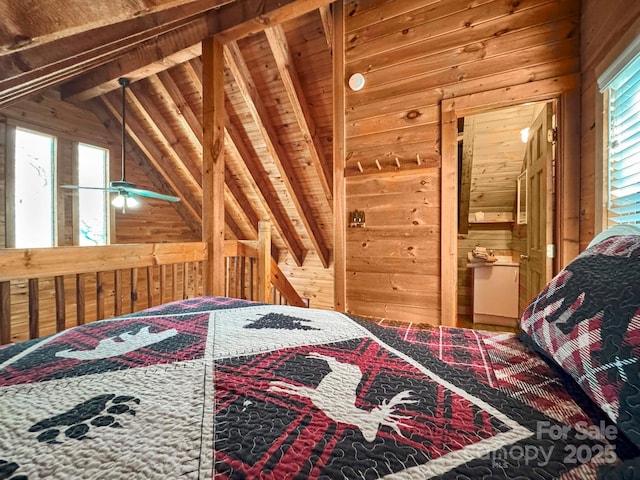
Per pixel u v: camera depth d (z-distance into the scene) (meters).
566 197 2.02
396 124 2.57
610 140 1.62
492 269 4.09
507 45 2.17
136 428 0.60
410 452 0.53
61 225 4.14
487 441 0.56
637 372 0.54
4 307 1.48
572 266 0.98
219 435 0.58
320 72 3.26
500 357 0.95
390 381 0.80
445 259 2.41
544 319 0.91
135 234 5.26
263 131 3.89
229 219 6.16
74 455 0.52
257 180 4.82
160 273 2.21
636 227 0.96
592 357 0.66
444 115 2.38
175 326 1.26
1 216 3.56
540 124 2.52
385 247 2.65
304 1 2.14
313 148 3.93
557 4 2.04
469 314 4.56
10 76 1.24
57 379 0.80
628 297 0.66
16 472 0.48
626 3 1.41
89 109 4.45
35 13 0.88
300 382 0.79
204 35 2.56
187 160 5.04
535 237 2.73
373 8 2.62
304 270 6.31
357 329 1.24
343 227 2.82
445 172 2.39
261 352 0.99
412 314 2.55
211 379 0.80
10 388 0.75
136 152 5.21
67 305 4.12
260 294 2.88
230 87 3.69
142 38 2.19
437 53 2.39
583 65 1.94
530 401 0.70
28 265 1.53
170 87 3.99
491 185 4.35
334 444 0.56
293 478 0.48
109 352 0.99
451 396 0.72
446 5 2.35
